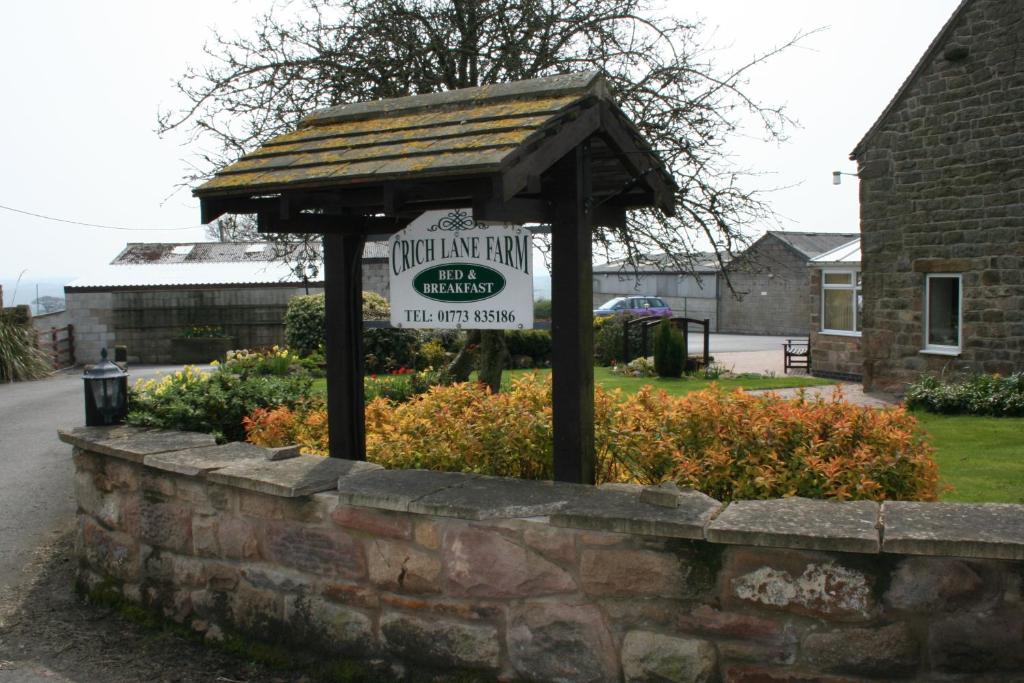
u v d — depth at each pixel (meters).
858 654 3.06
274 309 25.39
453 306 4.55
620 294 46.16
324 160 4.28
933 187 14.30
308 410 6.50
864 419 4.51
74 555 5.96
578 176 3.93
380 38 8.68
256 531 4.30
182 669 4.20
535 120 3.77
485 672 3.67
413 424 4.92
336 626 4.05
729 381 17.38
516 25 8.58
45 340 24.25
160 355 25.08
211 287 25.09
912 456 4.16
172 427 5.72
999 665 2.93
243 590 4.38
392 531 3.84
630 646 3.37
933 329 14.69
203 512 4.52
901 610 3.01
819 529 3.07
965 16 13.66
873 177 15.14
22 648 4.48
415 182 3.91
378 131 4.49
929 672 3.00
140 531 4.86
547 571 3.50
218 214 4.63
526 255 4.34
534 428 4.40
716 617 3.24
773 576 3.14
